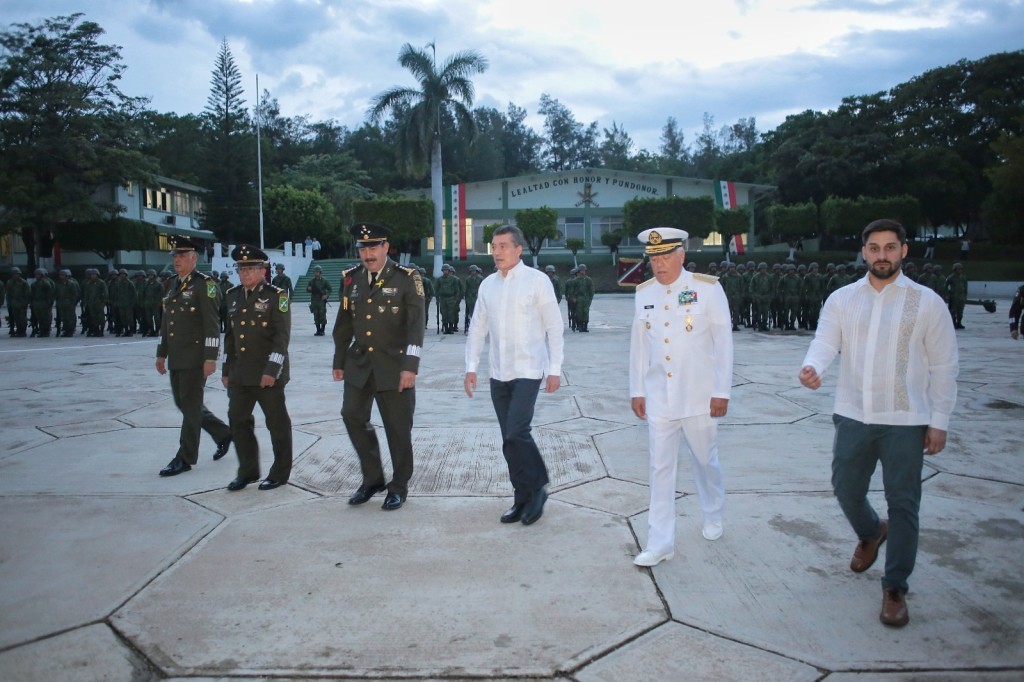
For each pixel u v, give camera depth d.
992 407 8.13
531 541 4.35
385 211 41.75
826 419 7.73
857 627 3.29
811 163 50.31
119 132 38.97
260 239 40.16
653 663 3.01
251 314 5.25
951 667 2.96
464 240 48.12
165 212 46.88
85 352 14.86
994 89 49.41
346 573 3.90
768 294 19.53
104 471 5.89
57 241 39.09
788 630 3.28
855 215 45.47
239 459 5.43
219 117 45.19
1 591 3.70
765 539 4.36
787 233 46.25
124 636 3.26
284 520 4.73
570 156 94.19
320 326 18.73
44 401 8.96
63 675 2.95
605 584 3.76
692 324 4.02
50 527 4.60
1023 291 12.77
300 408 8.48
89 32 37.75
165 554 4.16
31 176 34.91
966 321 22.34
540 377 4.70
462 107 41.03
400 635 3.25
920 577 3.80
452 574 3.88
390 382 4.89
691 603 3.54
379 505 5.04
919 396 3.39
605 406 8.59
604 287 42.06
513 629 3.30
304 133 77.00
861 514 3.69
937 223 53.31
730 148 106.94
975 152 50.38
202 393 5.89
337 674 2.95
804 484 5.43
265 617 3.42
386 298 4.91
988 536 4.36
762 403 8.62
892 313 3.39
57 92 35.81
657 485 4.04
